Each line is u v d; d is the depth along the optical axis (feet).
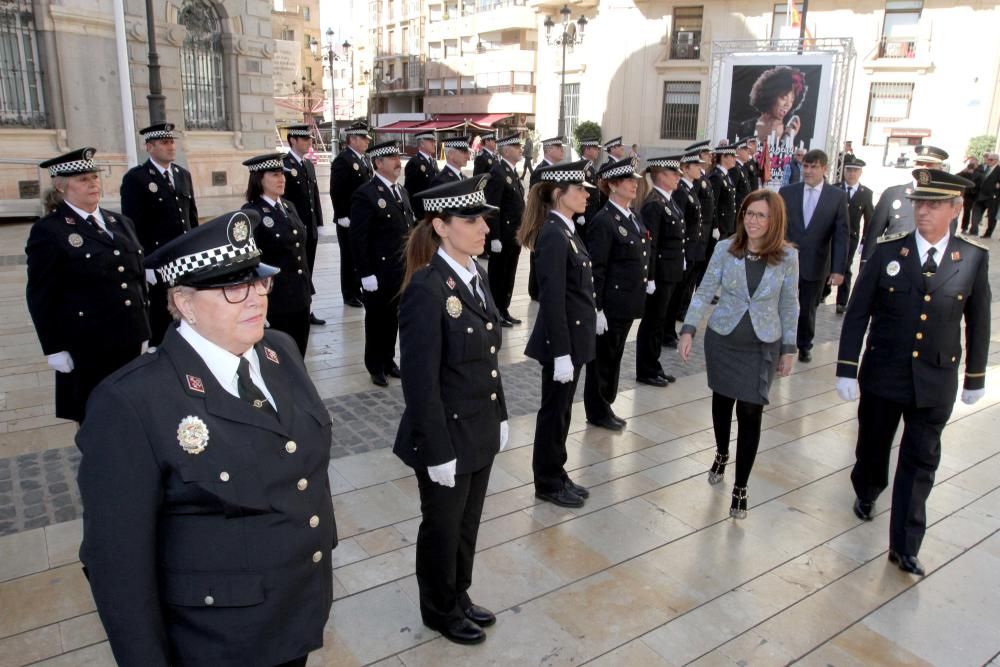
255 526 6.04
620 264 17.28
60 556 12.07
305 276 18.65
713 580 12.12
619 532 13.55
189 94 61.31
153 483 5.67
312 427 6.61
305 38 228.84
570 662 10.08
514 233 27.58
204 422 5.88
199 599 5.88
